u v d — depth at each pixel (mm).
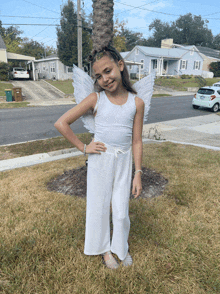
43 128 9188
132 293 1723
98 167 1711
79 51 14039
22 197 3223
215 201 3053
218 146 6527
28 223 2531
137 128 1776
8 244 2166
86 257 2053
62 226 2475
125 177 1788
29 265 1934
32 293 1715
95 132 1732
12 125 9727
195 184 3539
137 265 1962
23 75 27797
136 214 2729
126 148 1747
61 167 4441
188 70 39469
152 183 3611
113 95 1640
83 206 2926
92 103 1616
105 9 3393
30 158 5305
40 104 16391
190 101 19203
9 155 5711
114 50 1498
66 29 24250
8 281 1788
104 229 1909
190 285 1802
